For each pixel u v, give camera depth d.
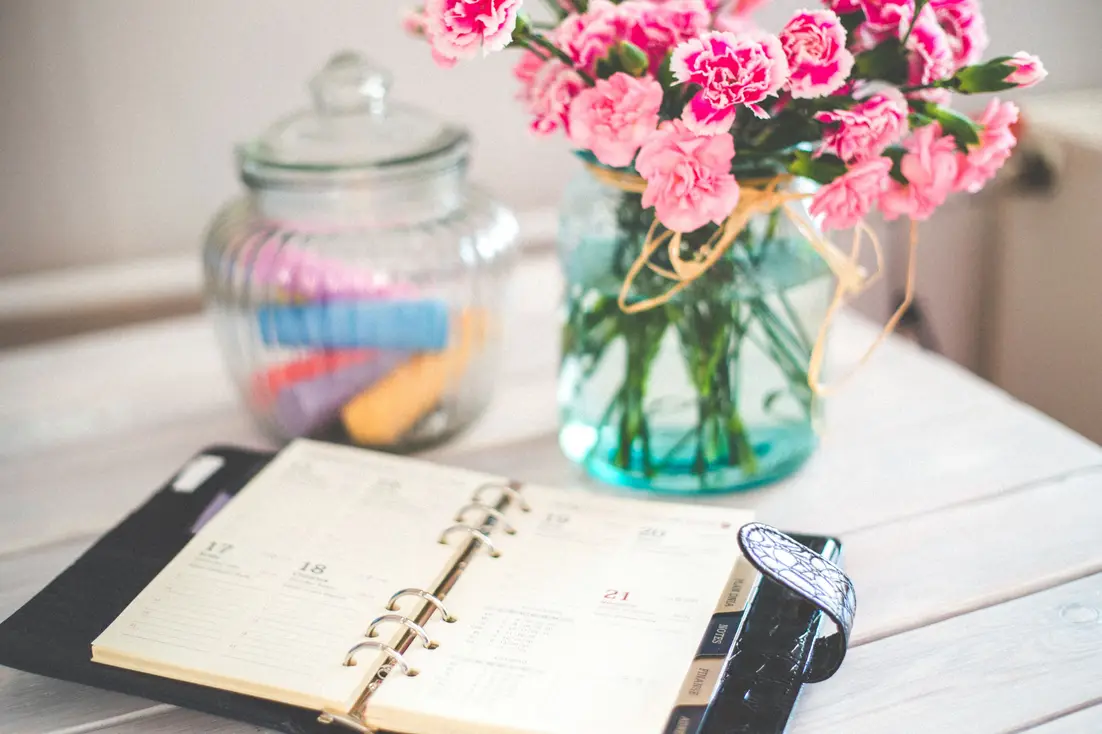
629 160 0.59
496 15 0.56
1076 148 1.14
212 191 1.15
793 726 0.54
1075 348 1.21
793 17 0.57
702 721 0.51
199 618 0.59
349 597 0.60
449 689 0.53
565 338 0.74
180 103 1.10
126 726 0.57
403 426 0.80
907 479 0.76
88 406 0.92
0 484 0.80
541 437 0.84
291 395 0.80
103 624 0.59
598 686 0.53
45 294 1.12
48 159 1.09
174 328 1.08
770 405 0.72
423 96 1.16
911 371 0.92
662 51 0.61
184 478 0.73
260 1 1.08
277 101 1.13
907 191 0.61
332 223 0.80
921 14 0.60
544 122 0.62
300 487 0.71
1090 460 0.77
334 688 0.53
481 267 0.82
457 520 0.67
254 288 0.78
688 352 0.68
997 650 0.59
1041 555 0.67
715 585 0.60
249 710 0.54
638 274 0.67
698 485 0.73
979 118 0.62
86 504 0.77
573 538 0.65
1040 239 1.23
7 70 1.04
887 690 0.57
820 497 0.74
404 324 0.78
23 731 0.56
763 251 0.67
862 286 0.71
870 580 0.65
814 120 0.61
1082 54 1.33
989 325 1.38
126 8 1.05
